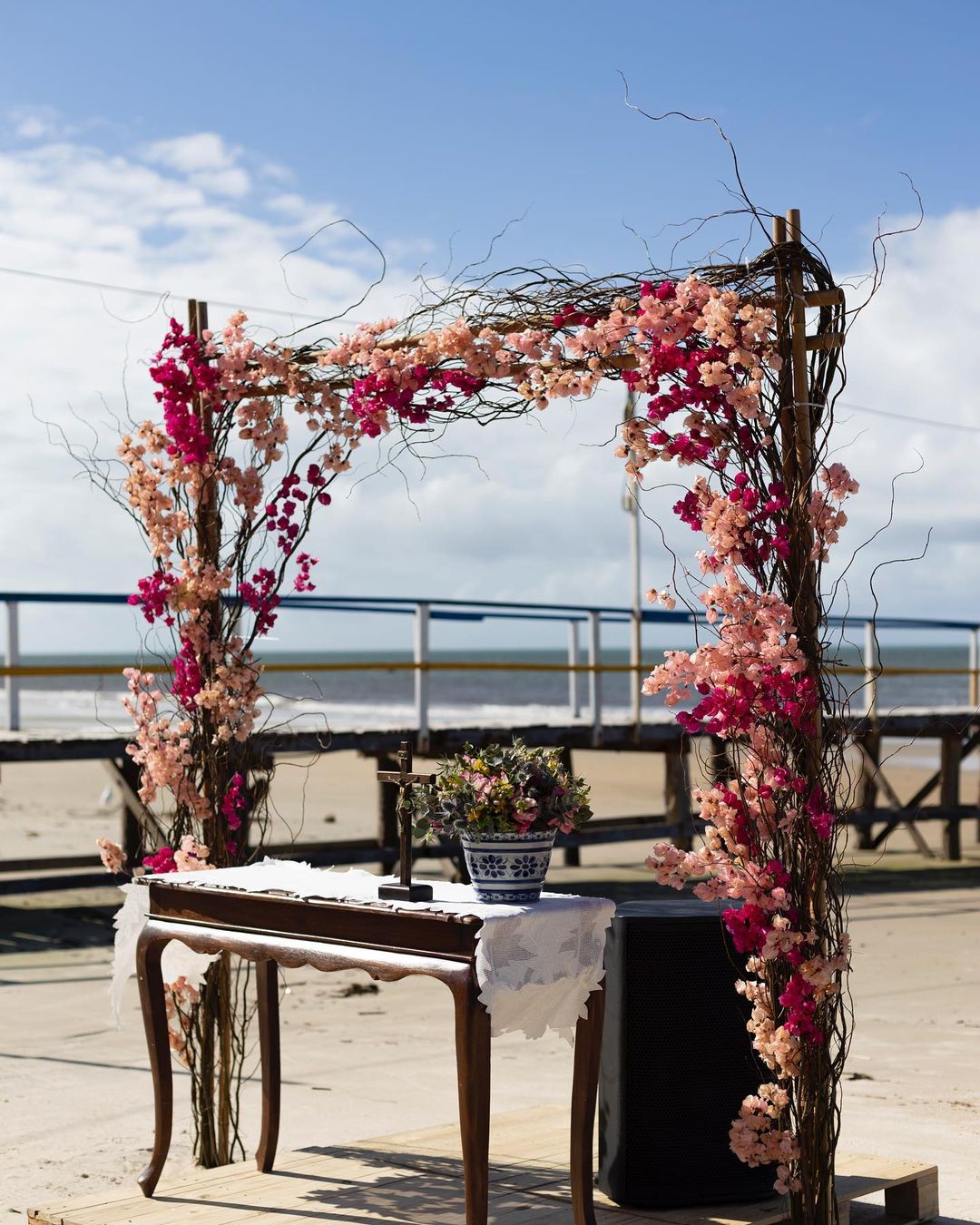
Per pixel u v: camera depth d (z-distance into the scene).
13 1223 3.88
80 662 92.75
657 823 12.07
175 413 4.45
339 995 7.30
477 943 3.15
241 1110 5.11
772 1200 3.72
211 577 4.47
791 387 3.38
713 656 3.33
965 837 15.70
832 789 3.38
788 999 3.28
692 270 3.45
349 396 4.23
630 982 3.70
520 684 56.03
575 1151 3.46
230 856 4.54
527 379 3.71
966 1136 4.76
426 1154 4.12
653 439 3.42
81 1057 5.87
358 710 22.58
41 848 12.74
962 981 7.57
